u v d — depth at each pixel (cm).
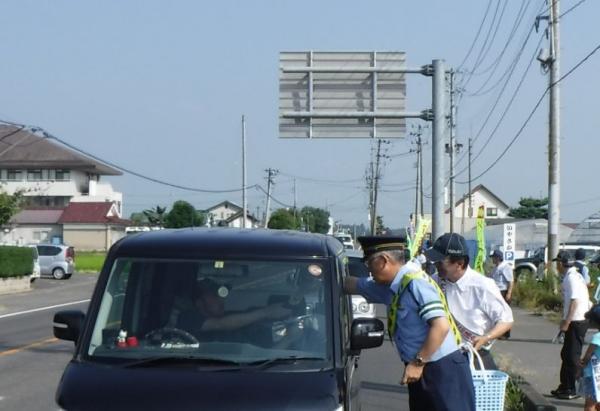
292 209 15088
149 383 746
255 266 848
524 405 1428
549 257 3556
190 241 879
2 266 4694
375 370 1922
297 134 2833
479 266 2780
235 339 811
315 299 828
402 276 802
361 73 2819
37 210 11062
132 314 838
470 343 1046
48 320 3125
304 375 763
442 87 2716
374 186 12769
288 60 2822
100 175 12288
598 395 1195
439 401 790
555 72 3409
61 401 738
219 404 719
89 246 10844
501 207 14850
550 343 2377
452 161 6806
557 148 3488
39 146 11450
